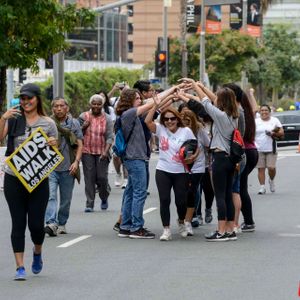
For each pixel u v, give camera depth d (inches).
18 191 576.1
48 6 1422.2
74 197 1114.1
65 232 800.3
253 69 4037.9
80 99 2913.4
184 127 743.1
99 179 960.9
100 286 569.3
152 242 746.8
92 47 5162.4
